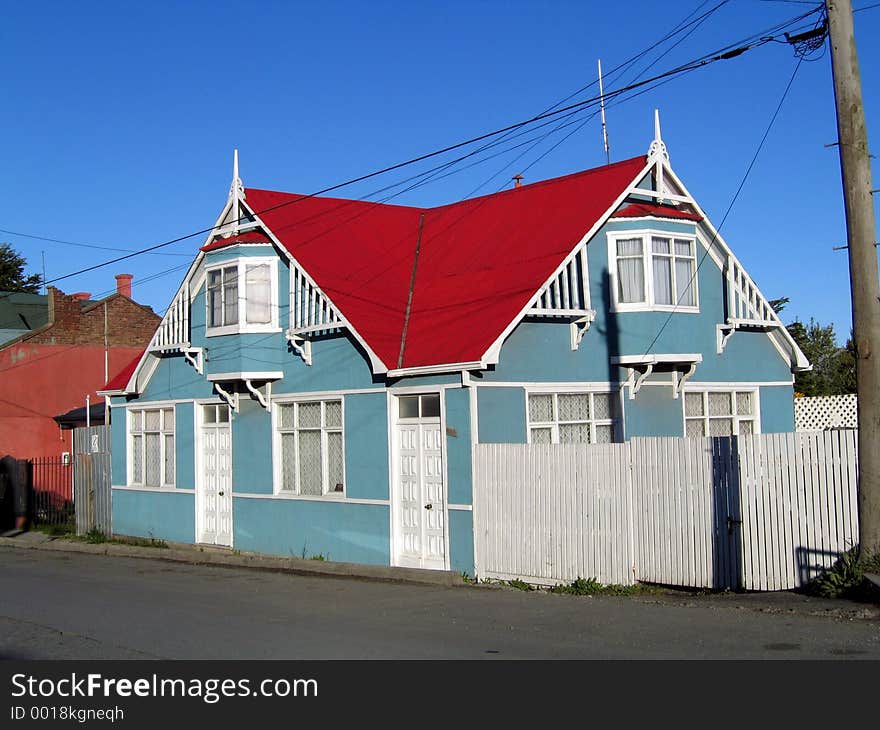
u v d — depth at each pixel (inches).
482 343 639.8
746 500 508.7
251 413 836.0
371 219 890.7
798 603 458.6
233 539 845.8
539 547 597.9
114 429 1020.5
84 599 578.2
